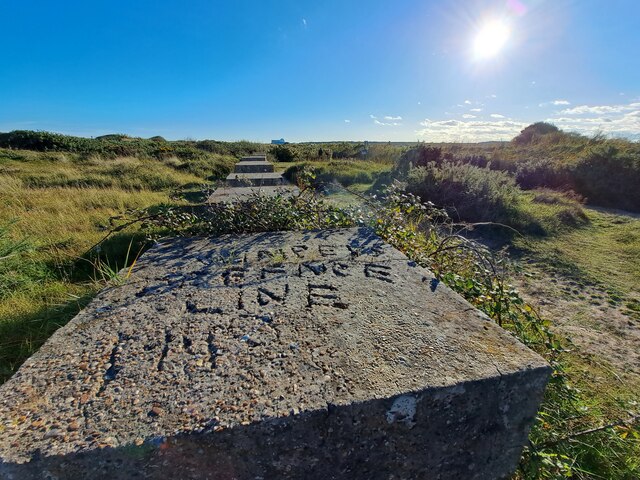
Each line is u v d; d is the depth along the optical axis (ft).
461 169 22.90
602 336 9.30
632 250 15.85
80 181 27.27
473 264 8.90
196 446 3.15
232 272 6.57
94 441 3.02
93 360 4.07
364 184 31.81
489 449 4.09
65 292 8.71
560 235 18.13
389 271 6.68
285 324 4.79
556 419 5.58
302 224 10.32
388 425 3.61
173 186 28.14
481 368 3.94
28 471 2.94
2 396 3.51
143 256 7.50
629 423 5.41
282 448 3.36
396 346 4.32
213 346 4.30
